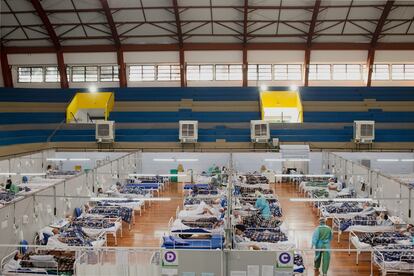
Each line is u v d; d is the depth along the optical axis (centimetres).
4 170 2242
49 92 3412
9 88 3341
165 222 1836
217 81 3516
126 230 1716
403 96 3369
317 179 2422
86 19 3061
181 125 2980
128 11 2977
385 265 1159
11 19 3058
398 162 2734
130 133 3155
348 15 2997
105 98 3403
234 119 3272
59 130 3116
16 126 3038
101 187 2042
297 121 3428
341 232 1590
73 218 1595
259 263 961
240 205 1694
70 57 3384
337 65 3484
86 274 987
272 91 3434
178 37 3212
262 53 3338
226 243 1070
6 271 1097
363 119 3225
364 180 2025
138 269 980
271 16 3016
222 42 3291
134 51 3334
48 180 2127
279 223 1466
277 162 2761
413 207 1521
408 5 2870
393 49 3256
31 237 1380
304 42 3272
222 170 2566
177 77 3516
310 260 1387
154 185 2242
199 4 2891
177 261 969
